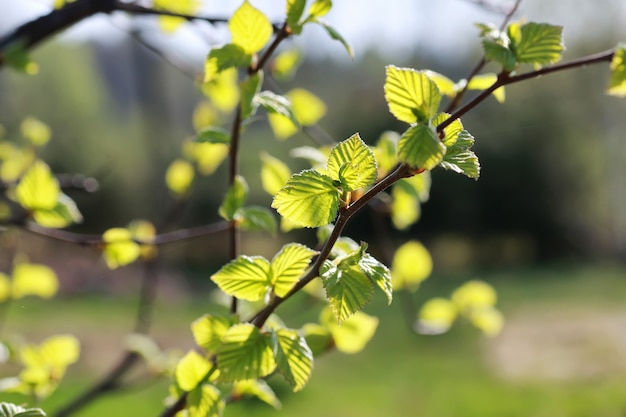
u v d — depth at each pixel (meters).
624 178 19.48
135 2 2.08
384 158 1.75
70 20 1.88
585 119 18.47
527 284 16.78
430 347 11.50
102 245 1.97
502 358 10.95
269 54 1.36
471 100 1.12
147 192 15.27
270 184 1.72
